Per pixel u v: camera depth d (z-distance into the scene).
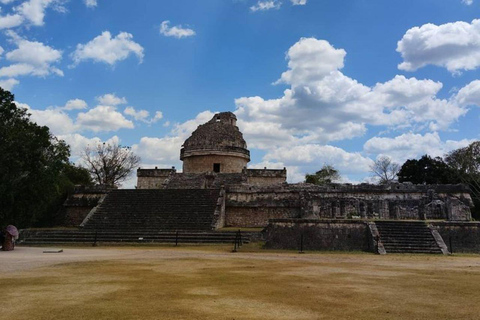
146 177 45.06
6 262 13.83
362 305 7.47
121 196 32.19
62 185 33.84
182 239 23.22
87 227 26.25
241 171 44.53
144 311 6.73
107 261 14.25
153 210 28.97
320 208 29.39
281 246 22.16
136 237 23.84
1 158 22.41
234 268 12.72
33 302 7.35
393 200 29.47
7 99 24.67
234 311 6.84
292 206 30.83
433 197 29.02
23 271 11.59
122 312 6.64
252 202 31.48
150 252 18.33
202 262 14.28
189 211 28.52
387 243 20.88
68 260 14.54
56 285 9.20
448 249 21.56
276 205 31.03
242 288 9.08
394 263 15.07
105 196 32.06
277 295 8.33
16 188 24.47
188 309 6.93
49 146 28.88
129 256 16.28
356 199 29.62
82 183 45.34
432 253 20.06
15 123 24.83
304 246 22.05
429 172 50.22
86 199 33.78
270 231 22.77
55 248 20.80
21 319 6.12
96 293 8.27
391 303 7.66
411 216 28.23
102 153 55.16
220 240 22.97
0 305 7.09
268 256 17.38
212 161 43.72
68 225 33.62
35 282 9.59
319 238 22.27
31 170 25.02
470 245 21.70
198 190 32.41
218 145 43.59
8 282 9.60
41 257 15.73
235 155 44.03
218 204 29.44
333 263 14.82
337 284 9.80
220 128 45.88
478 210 40.41
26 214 26.61
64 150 31.83
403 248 20.47
